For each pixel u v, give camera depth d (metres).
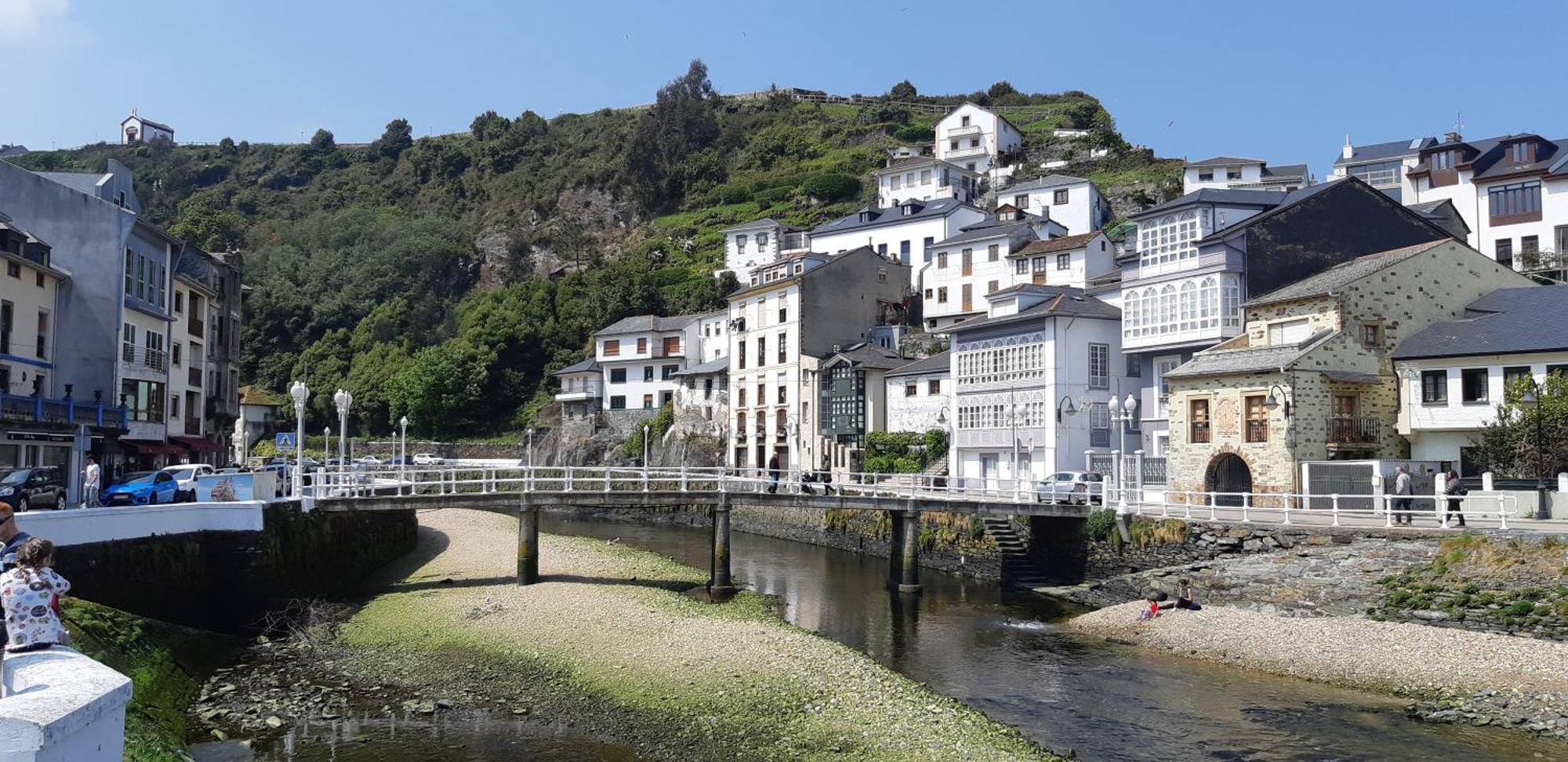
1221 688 23.55
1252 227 46.97
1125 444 55.03
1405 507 35.66
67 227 43.72
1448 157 70.62
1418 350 40.44
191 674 23.17
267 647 27.00
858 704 20.55
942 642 29.06
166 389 50.25
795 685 21.83
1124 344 53.03
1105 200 104.69
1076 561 40.16
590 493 36.25
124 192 50.53
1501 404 37.31
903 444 65.56
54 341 42.59
